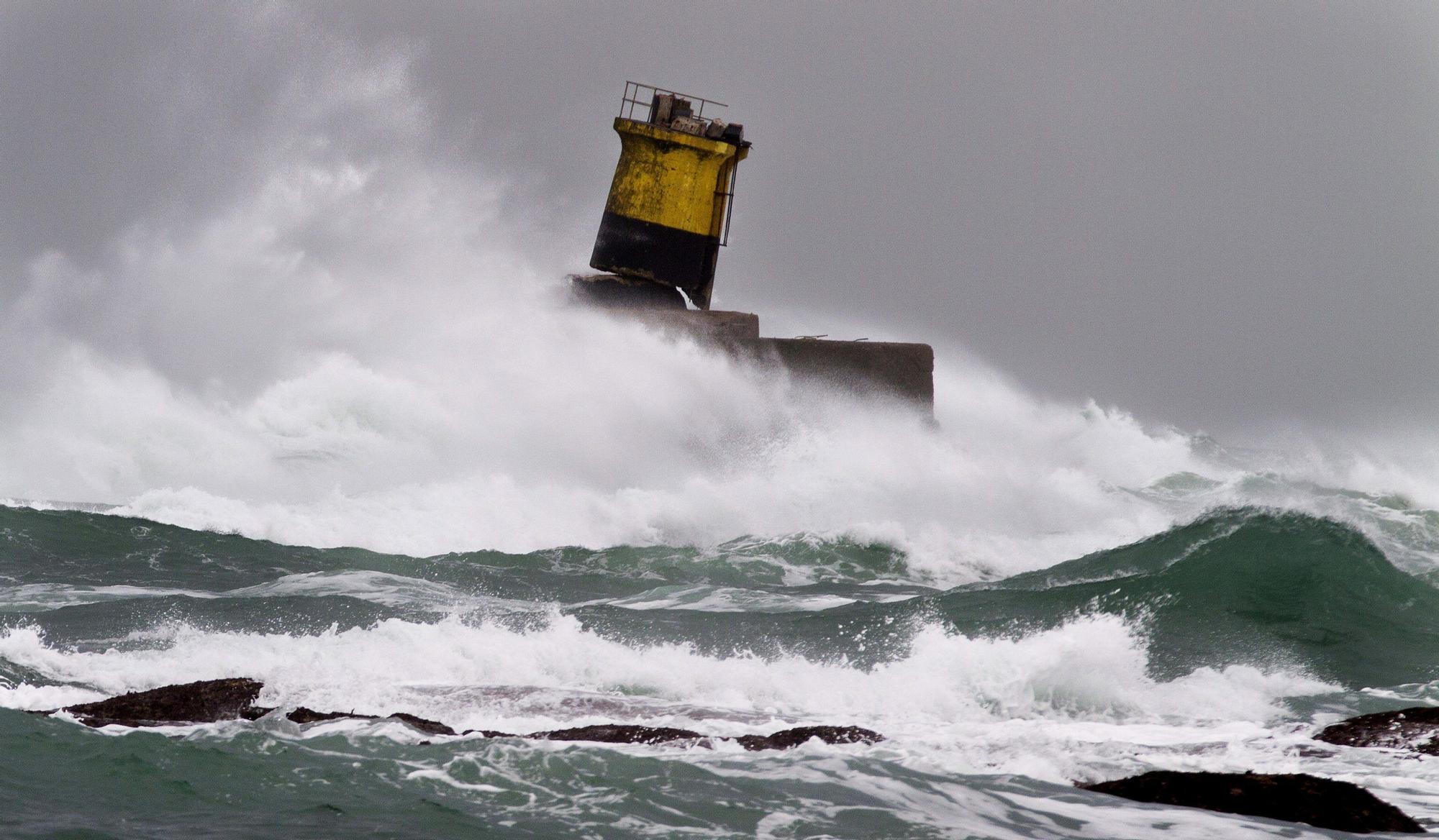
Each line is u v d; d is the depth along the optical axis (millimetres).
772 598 75000
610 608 67062
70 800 26375
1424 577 70750
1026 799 31016
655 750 35719
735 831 27203
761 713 45031
